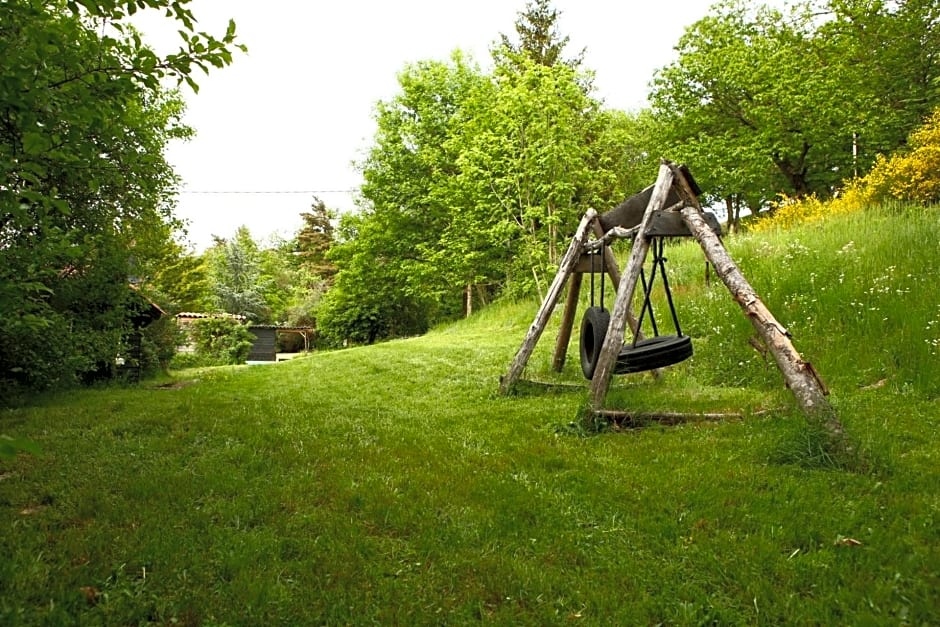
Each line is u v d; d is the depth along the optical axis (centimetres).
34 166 360
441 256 2273
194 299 3278
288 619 233
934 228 946
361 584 261
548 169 1706
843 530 293
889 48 2011
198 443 549
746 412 529
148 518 341
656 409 580
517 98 1694
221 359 2775
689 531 305
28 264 659
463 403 749
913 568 252
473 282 2231
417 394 852
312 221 5350
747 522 309
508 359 1077
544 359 1023
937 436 439
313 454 480
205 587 260
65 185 895
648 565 271
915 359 621
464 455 468
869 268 862
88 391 1091
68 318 1116
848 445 393
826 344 722
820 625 220
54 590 253
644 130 2675
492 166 1817
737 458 419
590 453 464
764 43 2180
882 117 1953
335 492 379
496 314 1922
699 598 241
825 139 1972
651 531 307
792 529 296
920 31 1923
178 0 342
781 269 964
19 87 329
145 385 1301
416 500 362
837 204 1520
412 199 2461
